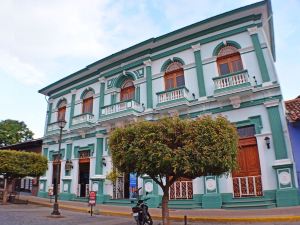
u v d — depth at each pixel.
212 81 14.90
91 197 12.89
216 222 9.82
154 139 8.50
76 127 19.53
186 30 16.05
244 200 12.34
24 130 32.44
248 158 13.07
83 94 20.91
